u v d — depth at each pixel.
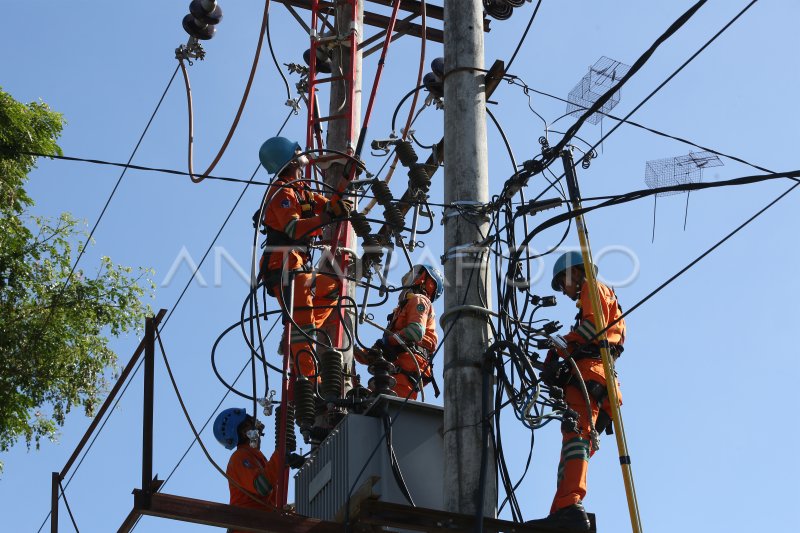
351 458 12.91
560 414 12.45
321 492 13.35
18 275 20.42
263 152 15.55
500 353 12.70
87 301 20.75
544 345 12.94
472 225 13.14
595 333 12.72
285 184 14.38
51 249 20.75
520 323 12.98
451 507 12.20
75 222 20.95
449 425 12.50
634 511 11.69
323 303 15.73
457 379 12.62
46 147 20.59
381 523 11.77
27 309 20.48
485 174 13.45
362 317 14.41
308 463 13.91
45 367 20.31
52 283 20.67
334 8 18.38
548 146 13.27
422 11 17.33
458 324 12.80
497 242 13.16
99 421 14.06
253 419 14.24
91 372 20.56
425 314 15.58
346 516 11.90
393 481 12.86
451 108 13.71
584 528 12.14
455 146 13.52
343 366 15.69
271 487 14.27
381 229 16.19
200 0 18.45
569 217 12.77
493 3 16.91
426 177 14.62
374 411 13.27
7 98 20.55
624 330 13.47
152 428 11.83
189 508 11.66
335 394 13.95
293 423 14.55
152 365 12.13
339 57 17.98
